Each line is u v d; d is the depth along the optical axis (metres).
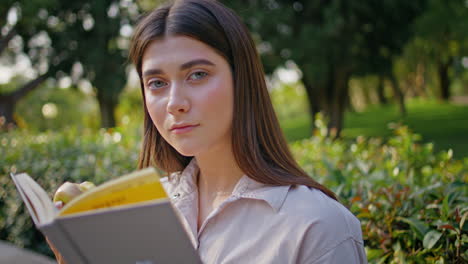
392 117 25.12
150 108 1.05
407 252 1.50
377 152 2.97
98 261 0.77
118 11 16.17
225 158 1.14
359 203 1.66
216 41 1.01
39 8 15.06
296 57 13.21
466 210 1.38
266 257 0.99
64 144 3.75
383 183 1.75
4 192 3.62
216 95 1.01
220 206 1.07
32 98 28.36
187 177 1.24
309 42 13.13
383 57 15.20
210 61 1.00
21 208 3.50
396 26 14.51
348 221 1.00
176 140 1.02
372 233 1.54
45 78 16.78
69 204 0.77
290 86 35.44
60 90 29.91
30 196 0.87
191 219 1.16
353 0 13.34
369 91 35.75
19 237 3.55
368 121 24.77
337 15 13.07
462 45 20.77
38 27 16.23
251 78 1.08
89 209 0.77
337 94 15.85
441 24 15.75
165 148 1.33
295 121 30.38
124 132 3.89
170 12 1.03
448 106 27.56
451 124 21.36
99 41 15.89
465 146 15.70
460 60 28.34
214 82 1.01
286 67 14.02
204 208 1.20
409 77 31.47
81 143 3.82
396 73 25.70
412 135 2.52
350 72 15.45
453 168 2.29
